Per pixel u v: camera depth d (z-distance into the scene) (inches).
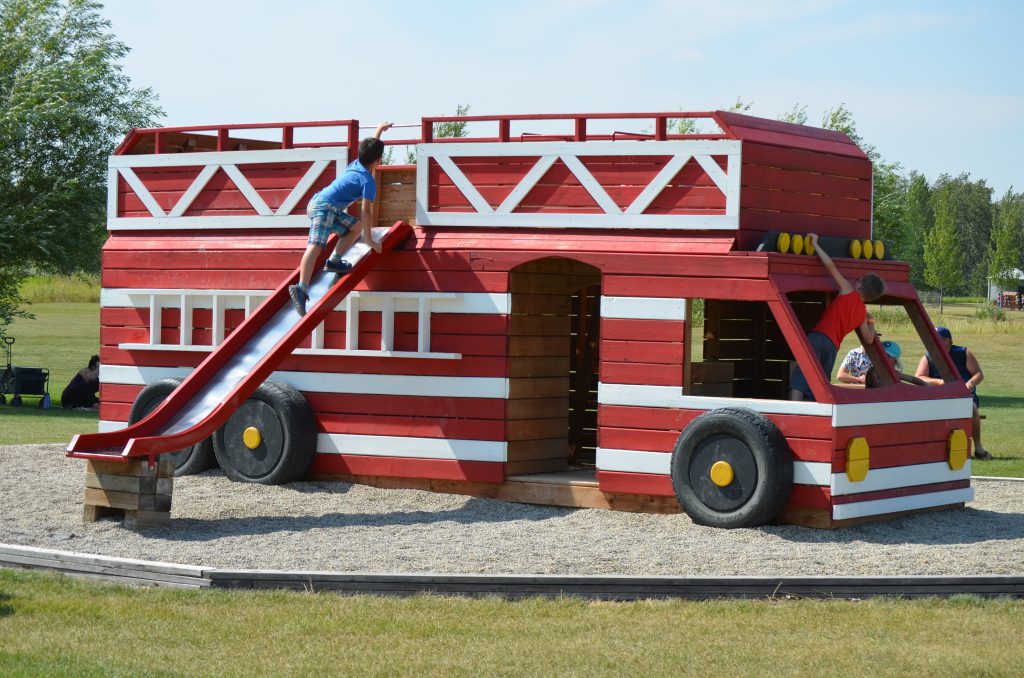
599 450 434.6
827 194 461.4
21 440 693.3
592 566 346.9
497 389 456.8
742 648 274.5
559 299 479.5
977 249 5482.3
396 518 422.6
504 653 269.0
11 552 350.9
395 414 470.6
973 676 255.9
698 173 431.8
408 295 464.8
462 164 466.0
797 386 428.1
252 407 472.1
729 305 534.0
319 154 487.2
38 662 253.8
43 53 1165.1
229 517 419.2
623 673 256.4
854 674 256.4
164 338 515.2
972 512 454.3
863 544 381.1
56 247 1115.9
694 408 420.8
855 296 442.3
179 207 514.6
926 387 445.4
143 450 388.8
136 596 315.3
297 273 462.0
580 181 448.1
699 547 374.9
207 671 252.4
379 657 264.8
